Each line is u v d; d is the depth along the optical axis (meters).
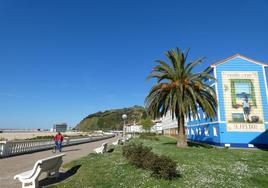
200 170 11.21
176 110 26.14
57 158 9.59
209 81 40.16
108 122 181.38
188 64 25.78
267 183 9.47
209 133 39.81
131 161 12.12
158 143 33.12
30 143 22.08
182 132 26.08
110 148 24.50
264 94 36.91
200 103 26.06
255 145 35.00
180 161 14.19
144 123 88.12
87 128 184.25
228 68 37.81
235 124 35.81
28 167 12.70
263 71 37.69
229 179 9.62
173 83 25.59
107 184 8.39
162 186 8.20
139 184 8.40
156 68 26.70
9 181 9.15
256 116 36.09
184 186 8.30
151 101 26.42
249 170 11.80
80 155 19.02
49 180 9.31
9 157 17.59
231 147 34.75
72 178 9.55
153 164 9.50
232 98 36.75
